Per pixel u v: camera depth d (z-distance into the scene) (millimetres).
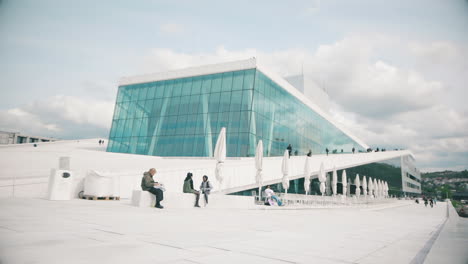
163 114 42438
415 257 4160
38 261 2930
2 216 6113
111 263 3006
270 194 20594
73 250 3484
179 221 7426
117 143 45156
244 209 15445
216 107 38531
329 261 3652
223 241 4766
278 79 43156
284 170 24422
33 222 5488
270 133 39781
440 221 14344
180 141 39844
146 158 28219
